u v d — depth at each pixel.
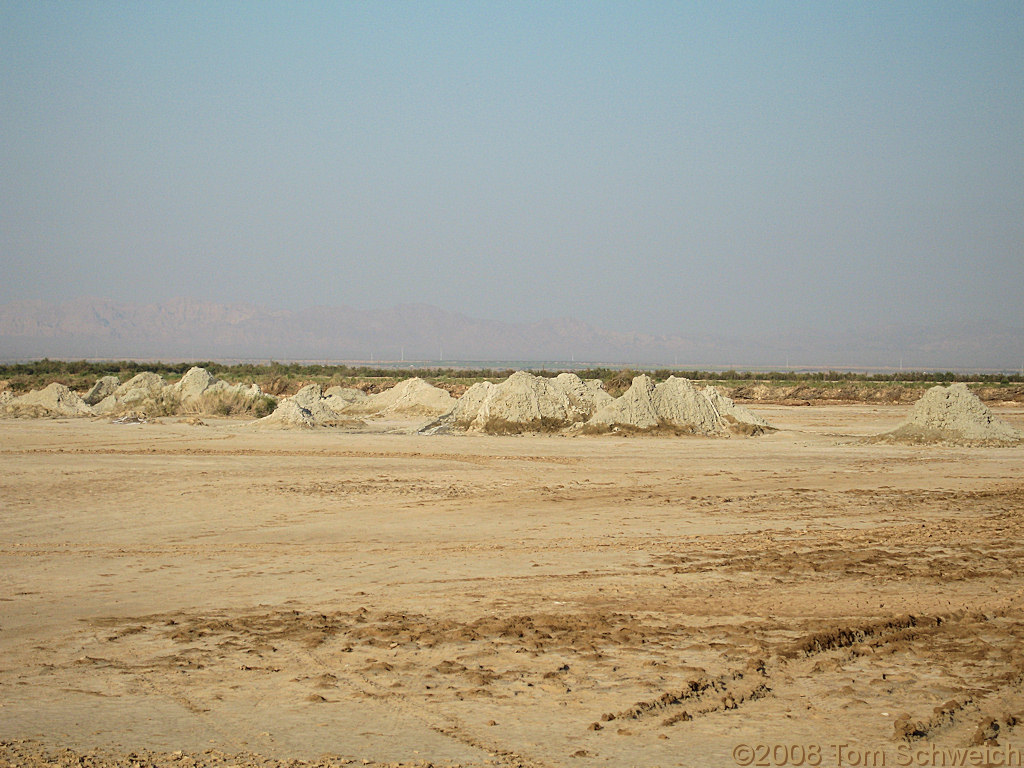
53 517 19.70
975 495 22.88
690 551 15.87
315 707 8.21
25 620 11.45
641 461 30.47
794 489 24.05
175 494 22.88
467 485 24.69
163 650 10.09
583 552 15.84
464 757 7.04
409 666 9.40
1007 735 7.58
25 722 7.85
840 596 12.41
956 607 11.79
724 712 8.07
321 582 13.58
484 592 12.82
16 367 97.69
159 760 6.97
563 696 8.45
